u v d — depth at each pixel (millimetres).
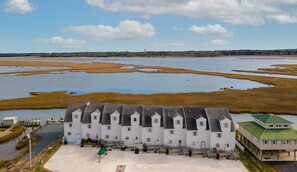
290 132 66250
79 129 78438
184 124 72938
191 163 64062
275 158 65938
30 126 96750
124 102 128625
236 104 125875
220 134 70562
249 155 68438
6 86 182750
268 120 68438
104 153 68125
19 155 69750
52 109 122000
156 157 67312
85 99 135375
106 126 76062
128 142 75250
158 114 74250
